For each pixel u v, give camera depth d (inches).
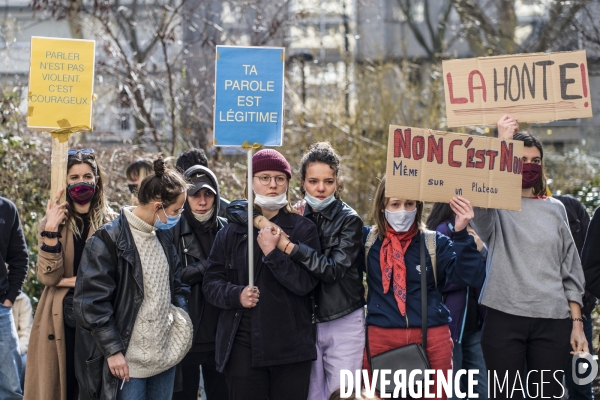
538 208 205.9
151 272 185.9
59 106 210.7
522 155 197.8
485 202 196.9
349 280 201.2
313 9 652.1
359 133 505.7
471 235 195.9
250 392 192.4
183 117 481.1
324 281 193.5
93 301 180.1
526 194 208.8
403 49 675.4
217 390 228.2
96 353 184.2
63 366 205.9
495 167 197.3
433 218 247.8
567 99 209.9
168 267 191.2
